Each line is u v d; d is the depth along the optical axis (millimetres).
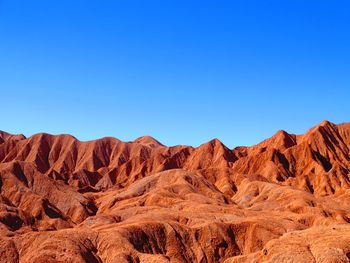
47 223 116375
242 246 90000
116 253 76438
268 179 195125
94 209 146500
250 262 68875
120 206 134000
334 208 131625
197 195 134875
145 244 83875
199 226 92250
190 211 112250
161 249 85562
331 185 176875
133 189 155500
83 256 74500
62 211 139750
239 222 94000
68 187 152375
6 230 100312
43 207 124875
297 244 65125
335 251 60344
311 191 178125
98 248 79375
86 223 110062
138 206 121812
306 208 123688
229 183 174500
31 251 76875
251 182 161250
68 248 75250
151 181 159250
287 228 93188
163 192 136375
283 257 62875
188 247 87688
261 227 91312
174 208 120938
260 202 141375
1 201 119562
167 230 88688
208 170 188750
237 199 156000
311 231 71625
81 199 145625
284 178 197000
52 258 73500
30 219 114188
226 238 90125
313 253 62312
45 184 145750
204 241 89375
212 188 158625
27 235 80375
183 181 151250
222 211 116562
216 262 86688
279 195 142000
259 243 89000
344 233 67625
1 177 137250
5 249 77625
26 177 145500
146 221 91875
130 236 82500
